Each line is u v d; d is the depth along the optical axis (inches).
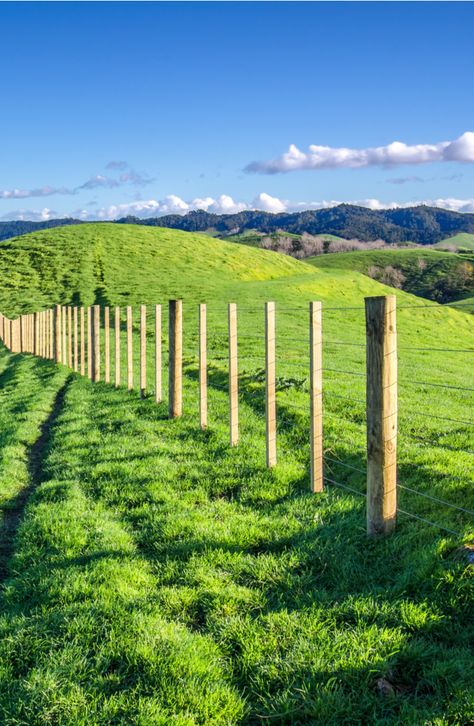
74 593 227.5
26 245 3528.5
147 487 343.6
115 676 179.5
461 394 666.2
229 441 420.5
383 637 187.0
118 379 706.2
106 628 203.6
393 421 250.2
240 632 198.5
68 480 372.8
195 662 181.8
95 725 161.6
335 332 1441.9
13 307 2314.2
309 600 214.5
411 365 980.6
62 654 190.1
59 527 295.3
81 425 516.4
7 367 1208.8
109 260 3238.2
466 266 7829.7
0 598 241.8
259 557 249.1
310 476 332.8
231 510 303.6
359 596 212.5
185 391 644.1
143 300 2126.0
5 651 196.7
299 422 470.6
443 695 165.5
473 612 196.7
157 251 3590.1
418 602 204.7
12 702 173.0
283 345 1122.0
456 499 287.3
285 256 4554.6
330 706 163.8
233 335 407.8
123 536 281.0
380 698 167.0
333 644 187.5
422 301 3132.4
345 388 641.6
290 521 281.1
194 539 267.7
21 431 518.6
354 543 253.6
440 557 223.9
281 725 162.1
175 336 504.7
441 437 421.1
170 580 238.1
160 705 166.2
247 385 653.3
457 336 1988.2
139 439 448.8
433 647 182.4
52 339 1117.1
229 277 3267.7
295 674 177.2
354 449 379.2
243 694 173.9
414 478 324.2
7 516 337.4
